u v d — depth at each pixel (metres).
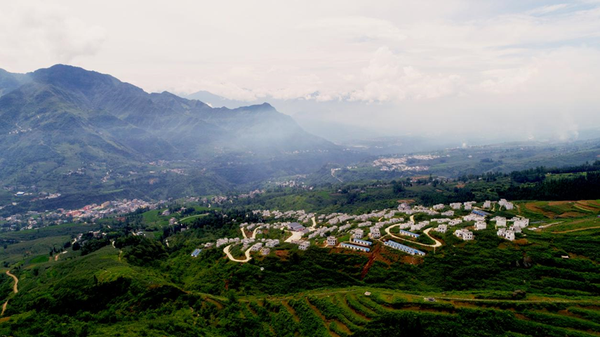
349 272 194.38
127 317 147.38
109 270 184.75
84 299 157.62
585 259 160.50
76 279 179.12
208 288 196.50
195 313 159.38
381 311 141.25
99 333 127.81
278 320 154.50
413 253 193.25
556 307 128.75
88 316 146.38
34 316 142.25
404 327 126.31
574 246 170.88
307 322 147.88
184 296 171.12
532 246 176.50
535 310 129.75
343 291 167.62
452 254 185.50
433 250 193.00
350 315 144.25
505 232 190.12
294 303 163.62
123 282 168.75
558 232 197.38
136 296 162.12
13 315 145.75
